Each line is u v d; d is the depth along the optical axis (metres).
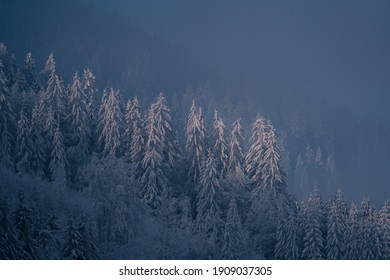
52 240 55.31
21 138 81.31
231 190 85.88
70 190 74.62
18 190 68.50
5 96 86.06
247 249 74.75
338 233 74.62
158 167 85.44
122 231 69.31
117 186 71.25
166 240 70.62
